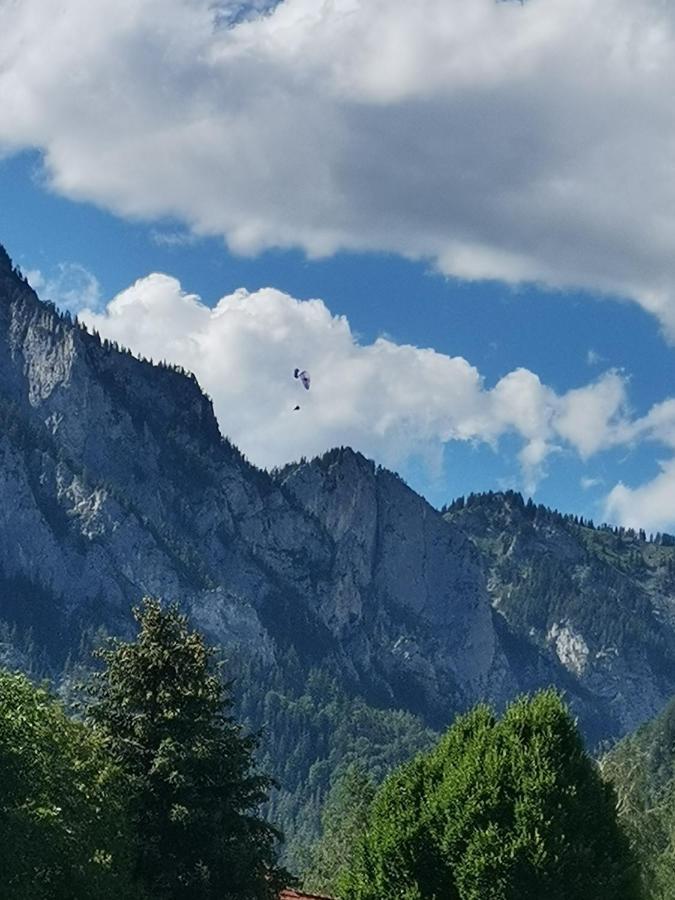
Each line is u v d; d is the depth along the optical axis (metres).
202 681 64.44
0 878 50.19
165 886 60.38
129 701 63.44
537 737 66.19
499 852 62.50
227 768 63.66
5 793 52.28
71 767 56.31
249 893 62.47
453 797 65.12
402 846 65.25
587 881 63.03
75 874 54.12
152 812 61.75
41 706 57.53
